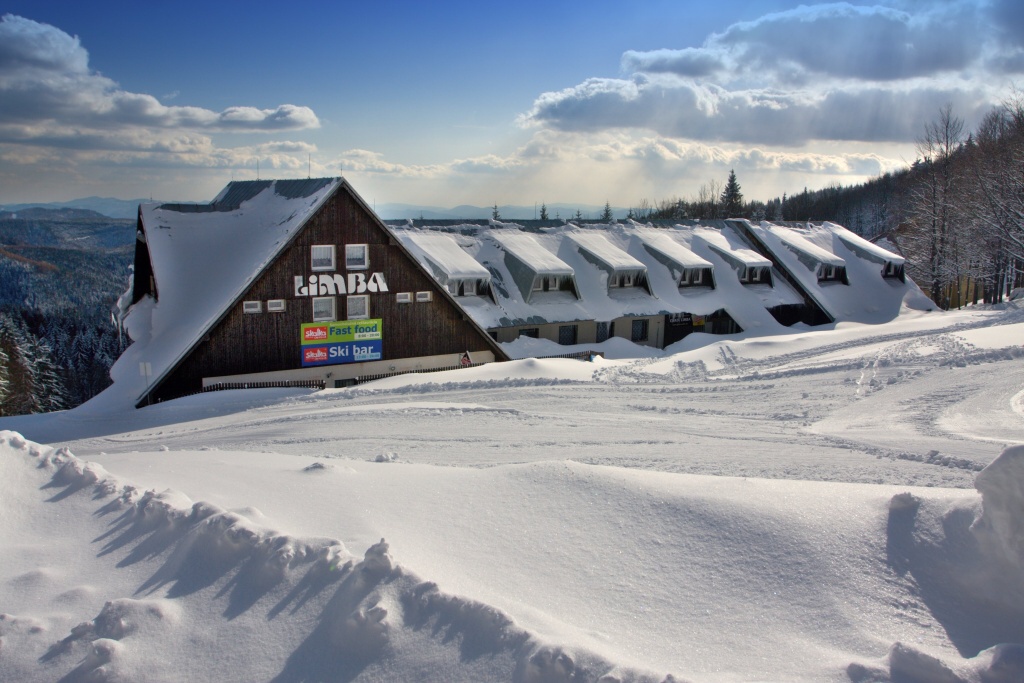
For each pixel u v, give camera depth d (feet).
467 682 14.43
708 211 404.57
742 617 17.02
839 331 113.60
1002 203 166.91
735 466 40.68
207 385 92.79
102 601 17.93
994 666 14.08
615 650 15.46
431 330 108.88
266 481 28.12
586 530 21.43
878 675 14.24
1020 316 114.11
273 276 96.02
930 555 18.57
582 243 151.02
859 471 38.91
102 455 39.19
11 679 15.30
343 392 81.87
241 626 16.70
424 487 26.53
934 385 68.03
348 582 17.38
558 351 125.29
